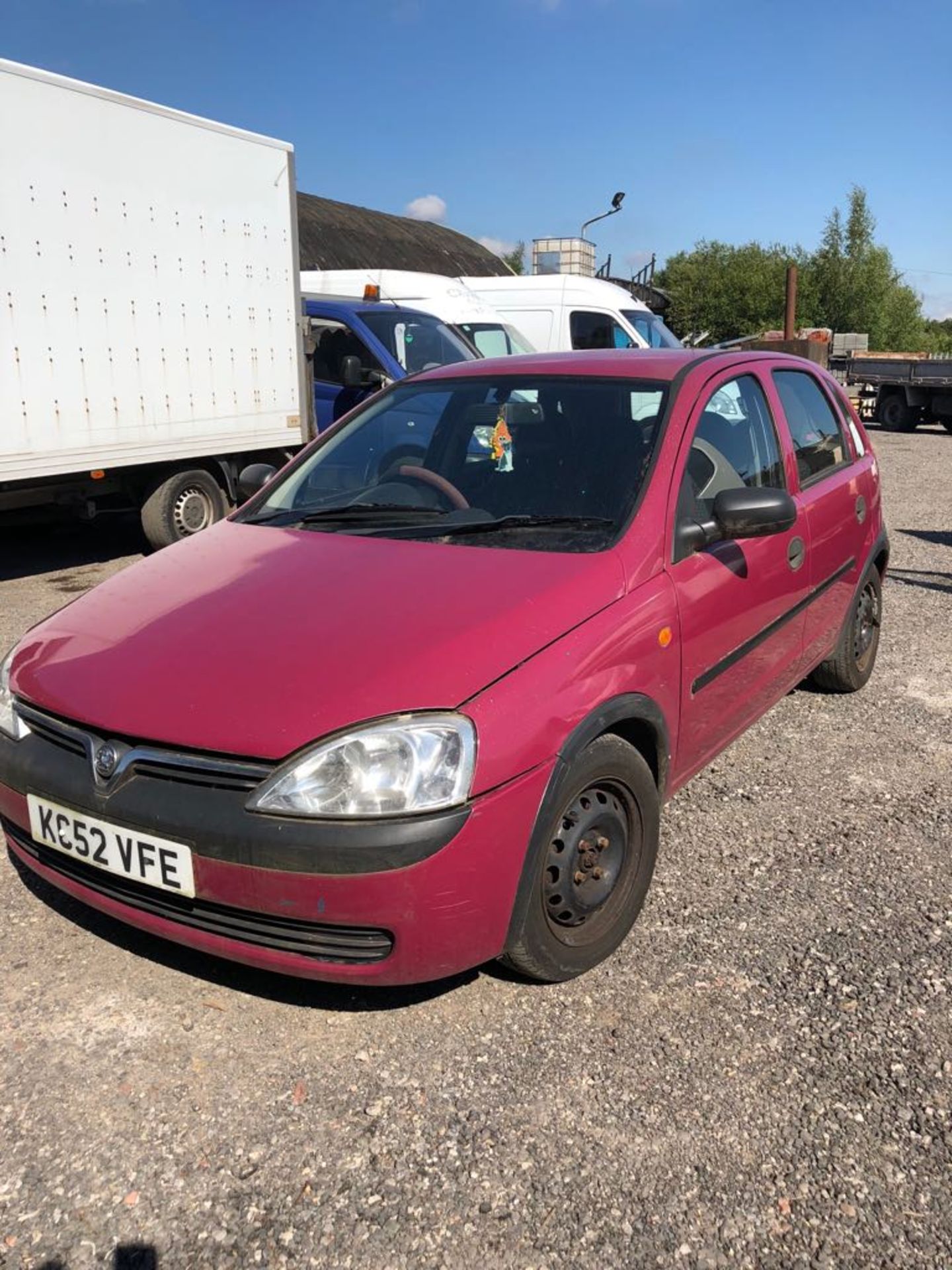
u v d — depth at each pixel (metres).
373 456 3.91
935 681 5.62
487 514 3.35
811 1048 2.67
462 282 12.76
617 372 3.80
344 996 2.85
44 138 6.57
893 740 4.77
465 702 2.46
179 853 2.43
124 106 7.05
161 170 7.38
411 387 4.18
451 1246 2.10
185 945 2.60
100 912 3.08
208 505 8.55
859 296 57.19
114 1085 2.51
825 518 4.39
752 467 3.92
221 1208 2.18
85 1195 2.20
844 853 3.69
